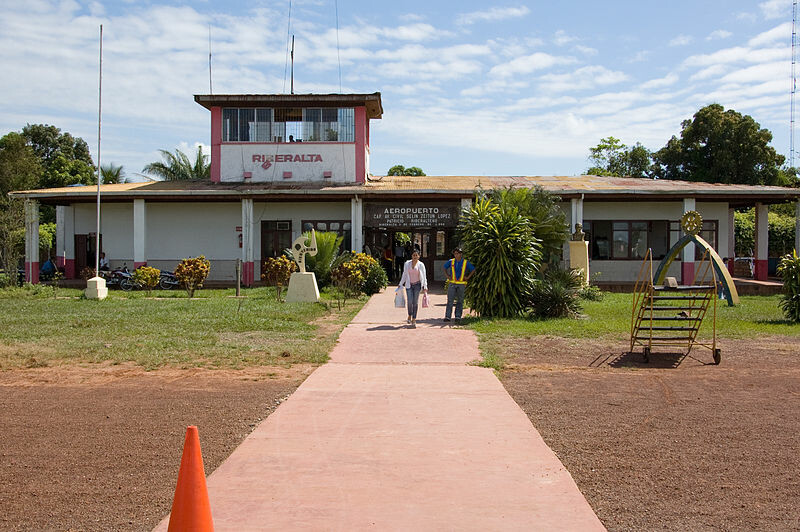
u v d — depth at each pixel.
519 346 10.51
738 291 22.75
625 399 7.00
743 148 39.09
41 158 54.69
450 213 25.39
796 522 3.99
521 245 14.59
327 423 6.02
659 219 26.88
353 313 15.65
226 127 27.25
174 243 27.97
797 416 6.34
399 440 5.52
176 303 17.12
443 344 10.73
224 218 27.89
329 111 27.16
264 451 5.23
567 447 5.38
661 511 4.14
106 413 6.47
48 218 45.94
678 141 41.69
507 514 4.04
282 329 12.23
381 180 28.47
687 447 5.39
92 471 4.88
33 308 15.85
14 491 4.50
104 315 14.16
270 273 18.83
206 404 6.79
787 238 32.91
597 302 18.38
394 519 3.96
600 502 4.27
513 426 5.92
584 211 27.00
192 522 3.39
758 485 4.58
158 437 5.68
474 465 4.90
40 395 7.23
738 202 26.86
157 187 26.31
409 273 13.13
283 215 27.59
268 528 3.84
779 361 9.32
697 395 7.20
